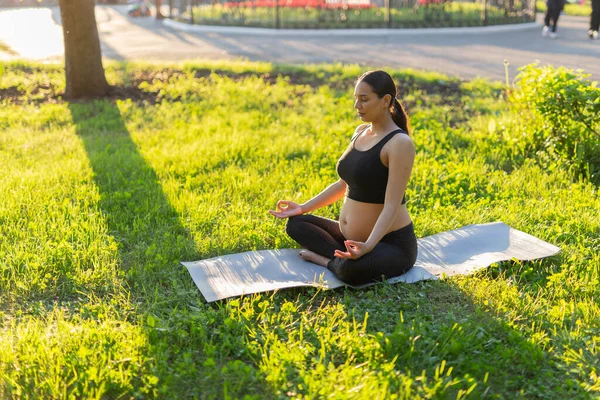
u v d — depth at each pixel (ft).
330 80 40.47
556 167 23.49
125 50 55.21
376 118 14.79
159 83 37.50
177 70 42.16
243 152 25.40
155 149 25.68
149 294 14.97
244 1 75.66
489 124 27.50
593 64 47.21
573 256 16.67
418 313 14.05
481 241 17.62
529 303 14.58
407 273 15.64
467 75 43.57
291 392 11.44
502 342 13.17
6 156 24.50
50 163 23.85
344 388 11.33
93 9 34.94
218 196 20.94
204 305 14.44
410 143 14.51
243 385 11.71
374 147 14.83
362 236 15.57
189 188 21.80
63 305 14.60
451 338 12.84
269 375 11.69
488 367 12.11
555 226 18.65
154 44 59.31
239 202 20.31
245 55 52.90
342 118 31.53
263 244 17.69
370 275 15.08
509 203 20.67
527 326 13.70
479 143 26.48
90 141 27.07
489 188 21.86
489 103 34.40
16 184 21.22
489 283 15.57
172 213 19.58
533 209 20.03
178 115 31.86
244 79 40.22
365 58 51.21
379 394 11.05
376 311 14.28
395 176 14.53
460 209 20.21
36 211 19.17
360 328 13.65
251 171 23.49
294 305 14.55
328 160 24.72
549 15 62.18
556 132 24.62
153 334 13.02
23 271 15.60
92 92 35.42
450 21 69.26
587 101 23.53
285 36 66.13
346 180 15.53
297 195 20.76
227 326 13.33
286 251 16.92
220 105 33.81
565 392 11.62
